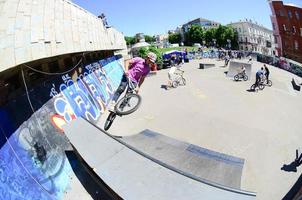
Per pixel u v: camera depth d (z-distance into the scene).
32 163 5.76
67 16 9.48
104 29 17.25
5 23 5.13
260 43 100.00
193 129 11.27
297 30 49.06
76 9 11.39
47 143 6.75
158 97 17.31
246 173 7.68
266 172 7.70
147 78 25.77
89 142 6.70
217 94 17.61
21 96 6.79
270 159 8.49
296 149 9.19
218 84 21.06
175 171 5.34
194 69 31.12
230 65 25.61
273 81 22.33
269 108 14.29
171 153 8.13
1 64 4.48
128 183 5.14
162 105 15.26
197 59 45.81
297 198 5.95
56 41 7.34
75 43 9.23
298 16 48.59
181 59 36.00
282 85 20.80
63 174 6.50
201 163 7.54
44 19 7.08
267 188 6.91
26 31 5.83
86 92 11.62
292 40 50.53
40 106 7.48
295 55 50.09
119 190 4.97
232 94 17.52
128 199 4.73
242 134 10.57
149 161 5.75
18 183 5.02
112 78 18.23
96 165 5.79
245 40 96.00
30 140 6.17
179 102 15.82
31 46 5.77
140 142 8.98
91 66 14.53
